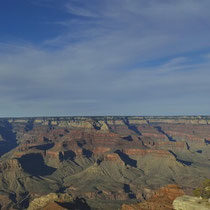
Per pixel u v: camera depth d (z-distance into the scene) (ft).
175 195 535.60
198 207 410.11
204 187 473.26
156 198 535.19
